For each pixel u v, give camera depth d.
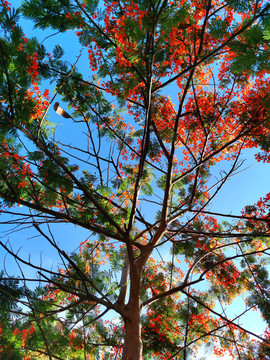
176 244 7.86
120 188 5.78
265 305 6.01
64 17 3.47
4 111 3.18
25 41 3.21
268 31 2.79
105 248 7.51
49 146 4.66
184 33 4.34
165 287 7.73
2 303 2.64
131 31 3.04
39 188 5.09
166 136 4.79
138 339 4.62
